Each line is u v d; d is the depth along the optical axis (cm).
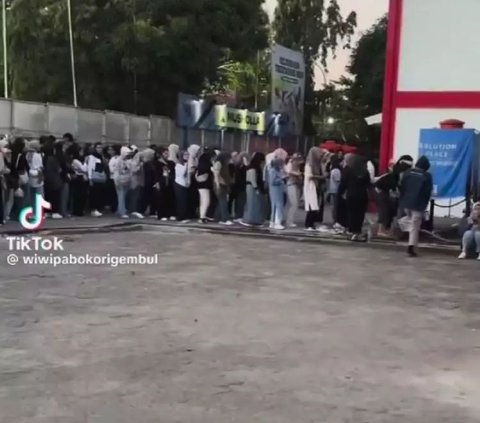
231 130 2764
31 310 766
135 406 488
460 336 714
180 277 994
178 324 725
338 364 603
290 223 1650
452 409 504
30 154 1537
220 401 502
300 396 519
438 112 1984
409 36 2003
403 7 2002
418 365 609
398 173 1473
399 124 2031
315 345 661
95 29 2680
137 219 1695
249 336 686
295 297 880
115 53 2652
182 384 537
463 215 1564
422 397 527
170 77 2755
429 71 1988
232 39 2841
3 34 2788
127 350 625
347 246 1413
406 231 1396
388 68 2028
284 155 1638
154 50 2606
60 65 2780
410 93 2012
